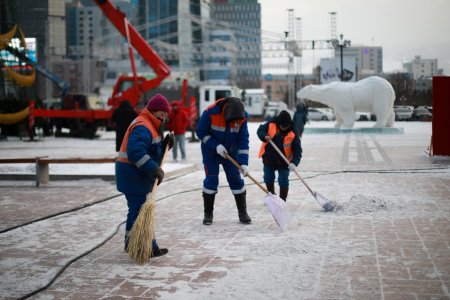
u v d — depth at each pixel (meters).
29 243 6.36
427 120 52.72
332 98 30.67
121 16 30.56
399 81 70.12
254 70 194.00
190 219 7.68
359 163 14.90
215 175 7.29
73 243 6.32
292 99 80.19
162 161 5.84
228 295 4.43
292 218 7.56
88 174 11.95
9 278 4.95
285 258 5.51
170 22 138.88
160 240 6.41
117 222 7.53
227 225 7.24
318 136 28.45
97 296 4.46
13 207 8.82
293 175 12.44
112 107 31.14
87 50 95.06
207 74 127.50
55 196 9.94
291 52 78.12
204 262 5.43
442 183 10.72
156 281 4.84
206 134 7.24
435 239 6.20
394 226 6.92
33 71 35.03
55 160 11.27
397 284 4.62
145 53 30.98
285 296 4.38
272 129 8.21
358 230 6.72
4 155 18.42
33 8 56.56
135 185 5.64
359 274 4.93
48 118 32.56
